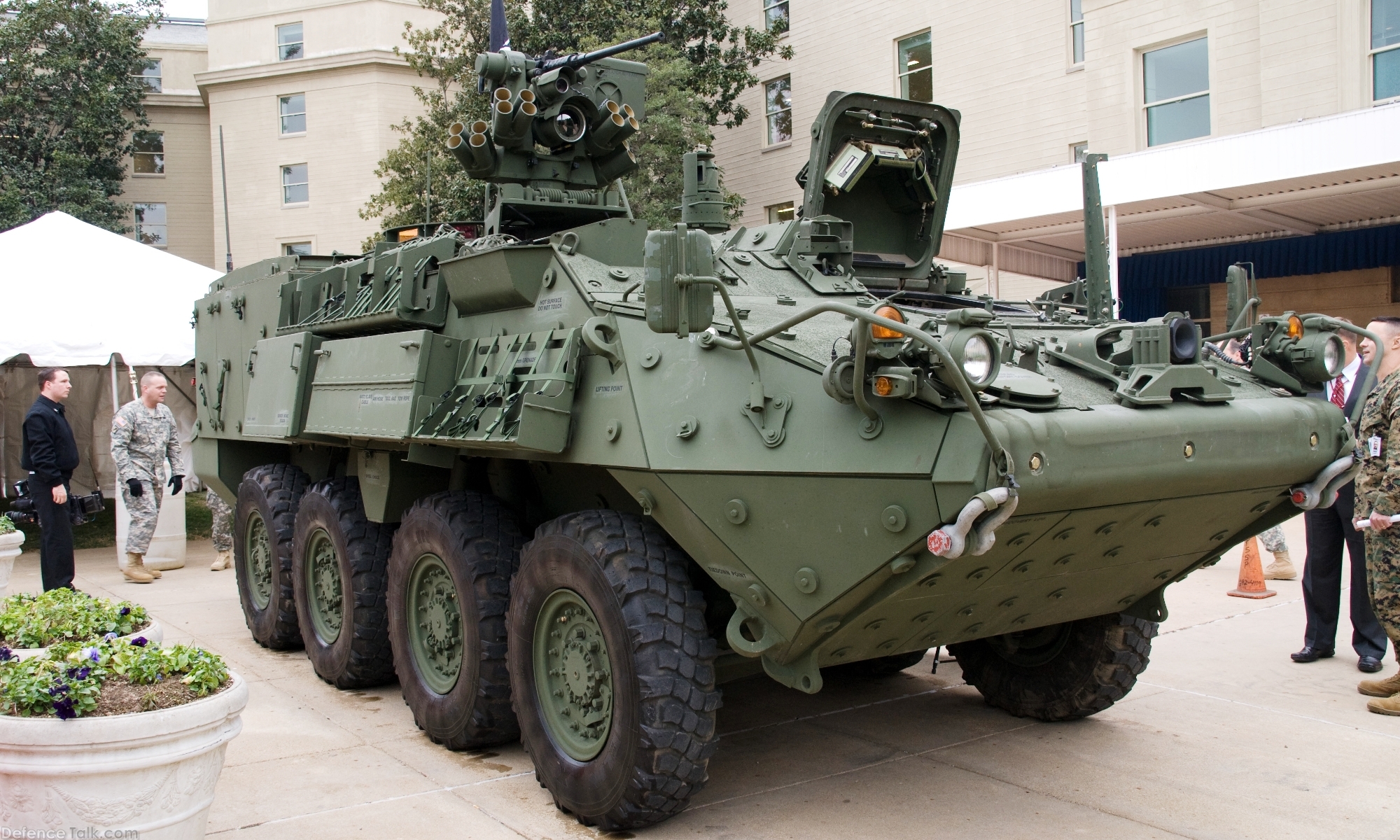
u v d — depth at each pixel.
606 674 4.21
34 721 3.15
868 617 3.66
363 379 5.47
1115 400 3.73
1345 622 7.63
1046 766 4.86
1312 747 5.07
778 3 20.31
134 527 9.95
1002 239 13.72
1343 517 6.23
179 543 10.89
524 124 5.74
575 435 4.30
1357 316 13.63
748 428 3.68
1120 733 5.32
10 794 3.19
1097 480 3.36
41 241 12.76
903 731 5.42
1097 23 15.15
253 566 7.54
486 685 4.86
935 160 5.73
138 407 10.10
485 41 18.09
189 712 3.27
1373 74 12.62
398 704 6.02
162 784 3.25
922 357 3.19
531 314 4.78
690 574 4.43
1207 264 14.38
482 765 4.97
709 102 20.02
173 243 29.23
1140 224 13.23
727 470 3.66
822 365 3.59
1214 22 13.98
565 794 4.28
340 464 7.01
